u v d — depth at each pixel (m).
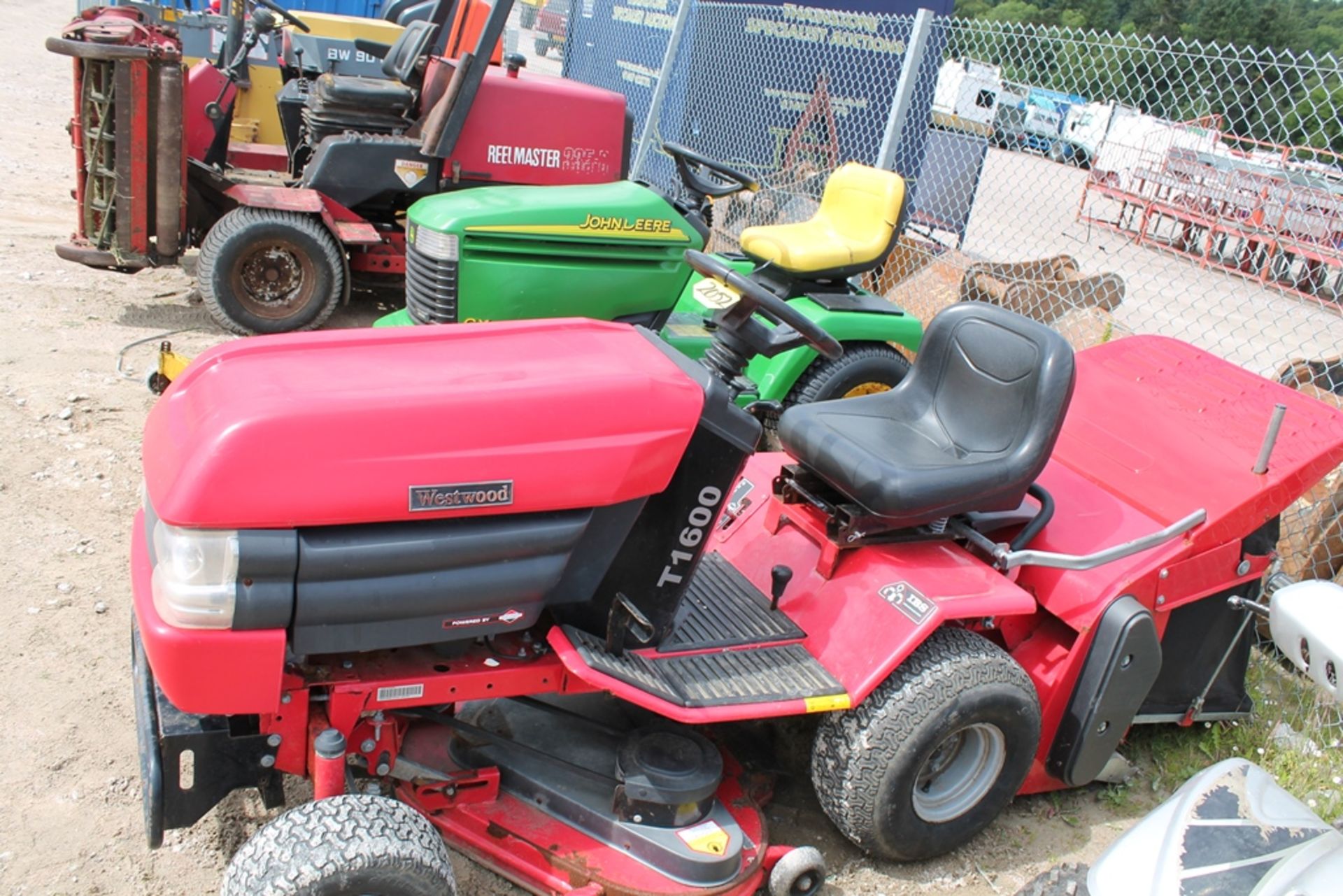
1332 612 2.14
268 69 8.40
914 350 5.07
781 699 2.55
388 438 2.13
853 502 2.98
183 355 5.45
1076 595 3.00
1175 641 3.25
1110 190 10.02
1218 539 3.12
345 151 5.84
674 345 5.03
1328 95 5.64
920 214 7.41
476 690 2.43
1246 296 8.90
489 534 2.24
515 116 6.00
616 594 2.52
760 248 5.00
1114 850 2.07
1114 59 5.67
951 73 7.20
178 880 2.55
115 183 5.60
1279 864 1.94
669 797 2.48
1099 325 5.51
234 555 2.02
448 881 2.12
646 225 5.02
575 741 2.75
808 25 7.89
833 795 2.73
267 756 2.28
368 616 2.18
